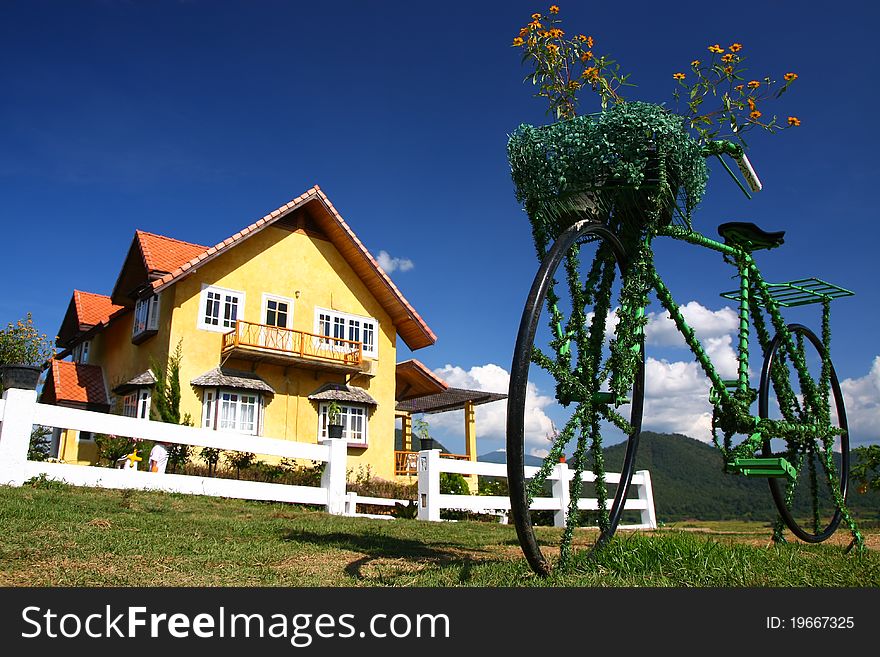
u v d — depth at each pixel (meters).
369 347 21.95
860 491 14.56
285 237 20.69
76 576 3.88
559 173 4.54
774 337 6.52
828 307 7.11
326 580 4.07
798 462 6.74
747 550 4.77
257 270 19.84
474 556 5.44
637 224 4.79
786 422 6.30
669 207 4.84
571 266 4.73
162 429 9.50
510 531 8.78
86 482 8.83
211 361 18.48
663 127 4.47
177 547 5.00
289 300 20.28
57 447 22.16
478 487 20.69
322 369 20.31
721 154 5.29
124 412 19.81
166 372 17.64
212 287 18.84
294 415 19.95
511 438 3.77
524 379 3.78
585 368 4.66
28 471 8.28
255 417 18.95
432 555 5.39
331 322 21.08
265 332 19.33
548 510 12.90
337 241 21.67
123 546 4.83
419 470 11.40
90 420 8.82
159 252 19.52
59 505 6.76
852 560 4.89
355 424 21.11
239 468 16.41
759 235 6.17
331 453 11.10
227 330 18.94
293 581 4.03
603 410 4.74
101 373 22.52
